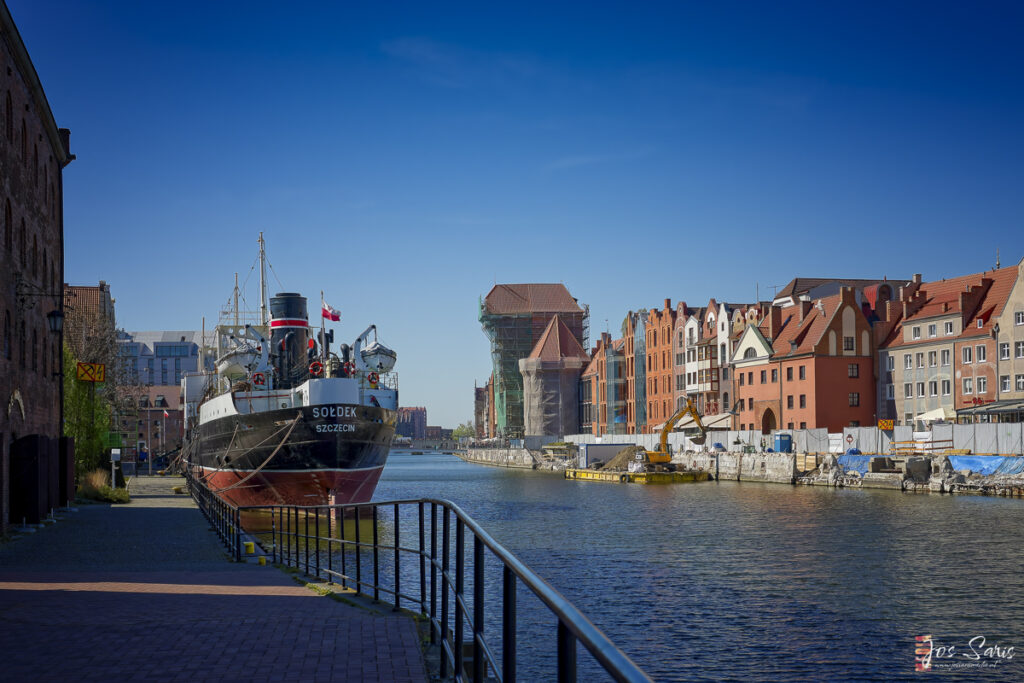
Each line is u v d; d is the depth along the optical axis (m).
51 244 40.00
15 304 30.73
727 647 23.41
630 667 2.64
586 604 28.48
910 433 76.25
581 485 95.69
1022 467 64.44
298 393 56.38
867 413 94.81
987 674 21.03
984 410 74.56
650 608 27.88
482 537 5.89
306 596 15.73
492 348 184.75
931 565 34.56
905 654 22.69
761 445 94.56
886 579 31.98
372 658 10.21
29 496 31.86
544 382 170.38
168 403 152.88
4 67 29.38
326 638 11.42
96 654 10.44
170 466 100.25
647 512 59.06
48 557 23.83
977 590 29.92
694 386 121.69
